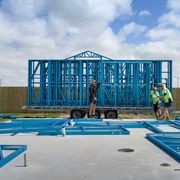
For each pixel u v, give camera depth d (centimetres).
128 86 2148
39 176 655
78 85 2150
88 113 2097
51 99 2155
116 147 969
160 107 2027
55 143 1045
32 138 1159
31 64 2162
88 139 1128
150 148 950
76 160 793
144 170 698
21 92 3094
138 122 1656
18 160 792
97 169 707
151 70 2150
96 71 2147
